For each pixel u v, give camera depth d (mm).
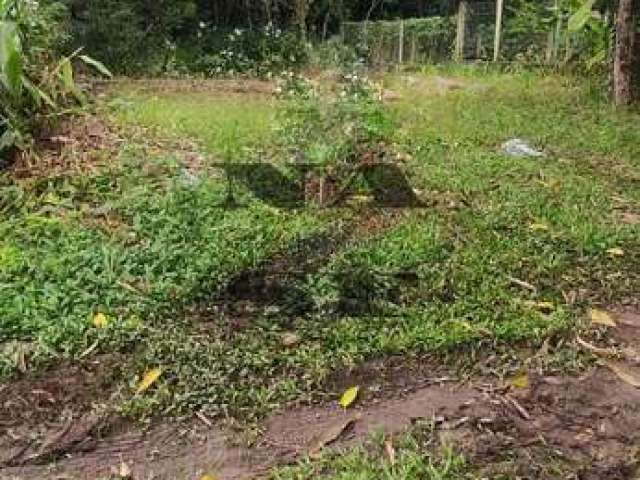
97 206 4430
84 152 5191
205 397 2910
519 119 7027
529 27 11828
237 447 2697
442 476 2473
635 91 7895
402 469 2510
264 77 10648
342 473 2510
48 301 3406
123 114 6609
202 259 3812
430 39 12984
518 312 3480
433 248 4047
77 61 9922
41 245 3928
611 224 4496
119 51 10500
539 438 2713
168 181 4762
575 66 10516
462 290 3660
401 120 6887
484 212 4602
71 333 3232
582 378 3070
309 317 3424
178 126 6305
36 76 5527
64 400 2906
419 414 2840
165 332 3277
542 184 5164
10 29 4906
